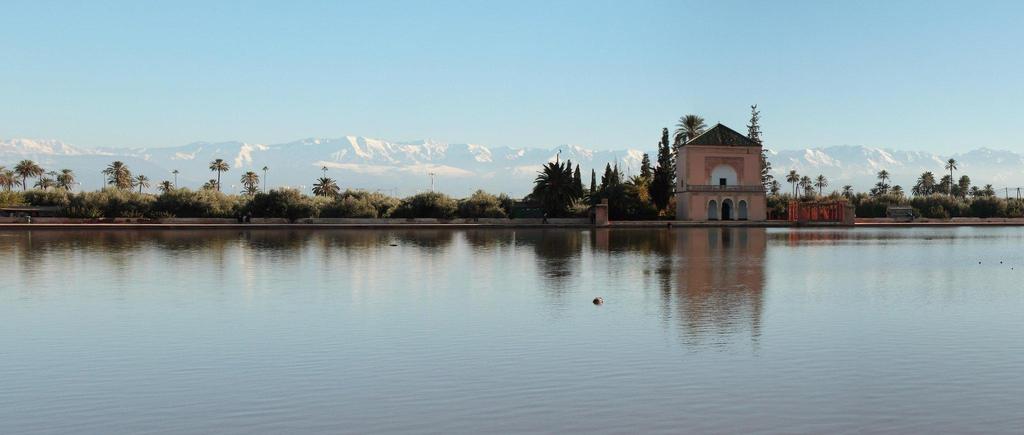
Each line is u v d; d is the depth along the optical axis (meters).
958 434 11.58
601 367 15.34
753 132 118.56
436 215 91.19
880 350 16.84
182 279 30.34
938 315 21.42
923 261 39.47
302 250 46.88
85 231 70.94
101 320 20.75
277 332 19.00
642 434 11.61
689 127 114.00
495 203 94.19
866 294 25.88
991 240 60.50
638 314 21.59
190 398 13.37
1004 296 25.48
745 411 12.59
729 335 18.50
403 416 12.41
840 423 12.03
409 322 20.36
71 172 159.25
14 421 12.22
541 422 12.11
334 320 20.69
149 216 84.00
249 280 30.03
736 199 97.81
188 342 17.83
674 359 16.00
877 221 99.06
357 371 15.12
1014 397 13.29
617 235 67.88
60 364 15.76
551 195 93.56
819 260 39.91
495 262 38.44
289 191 87.06
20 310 22.45
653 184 100.50
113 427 11.96
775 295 25.58
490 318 20.95
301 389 13.88
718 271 33.81
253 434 11.65
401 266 36.19
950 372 14.93
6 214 86.44
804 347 17.12
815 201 102.00
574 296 25.38
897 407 12.78
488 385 14.09
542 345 17.39
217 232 70.88
